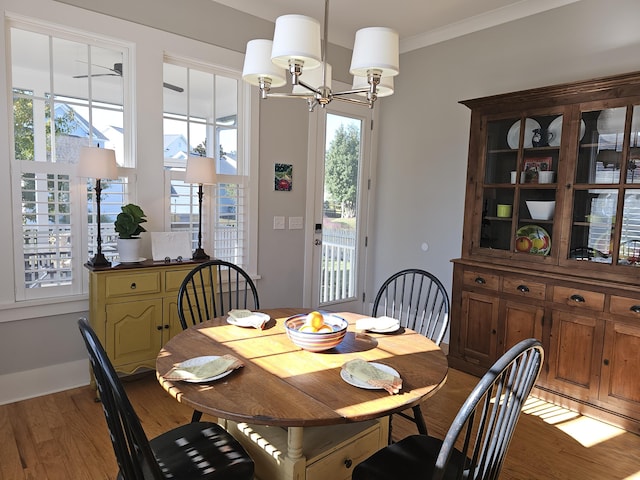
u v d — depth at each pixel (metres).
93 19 2.68
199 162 2.96
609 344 2.52
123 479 1.24
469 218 3.26
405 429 2.46
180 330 2.91
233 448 1.49
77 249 2.77
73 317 2.79
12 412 2.49
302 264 4.03
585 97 2.64
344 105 4.17
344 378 1.44
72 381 2.81
